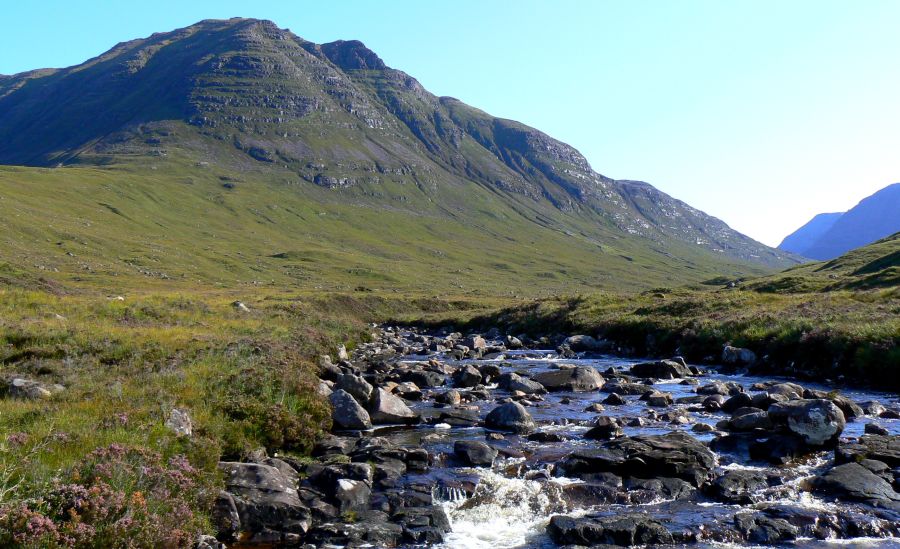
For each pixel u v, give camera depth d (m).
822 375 29.50
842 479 13.68
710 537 11.70
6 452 10.42
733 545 11.47
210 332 31.09
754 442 16.67
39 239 127.56
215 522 11.52
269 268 160.62
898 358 26.84
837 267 105.00
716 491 13.82
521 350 48.16
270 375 20.19
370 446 16.88
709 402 22.92
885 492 13.19
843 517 12.22
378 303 91.19
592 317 54.56
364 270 170.88
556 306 63.38
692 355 38.75
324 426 18.73
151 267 131.38
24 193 167.50
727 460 15.88
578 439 18.47
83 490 9.20
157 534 9.45
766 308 43.06
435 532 11.89
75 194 186.62
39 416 13.40
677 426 19.81
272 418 16.53
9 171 199.00
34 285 61.06
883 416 20.34
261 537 11.65
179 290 99.56
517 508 13.23
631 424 20.09
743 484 14.01
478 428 20.22
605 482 14.38
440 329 71.06
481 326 67.62
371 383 28.47
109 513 9.20
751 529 11.91
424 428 20.20
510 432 19.58
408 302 94.50
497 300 103.38
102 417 13.66
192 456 12.49
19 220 132.88
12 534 8.03
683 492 13.94
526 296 140.00
